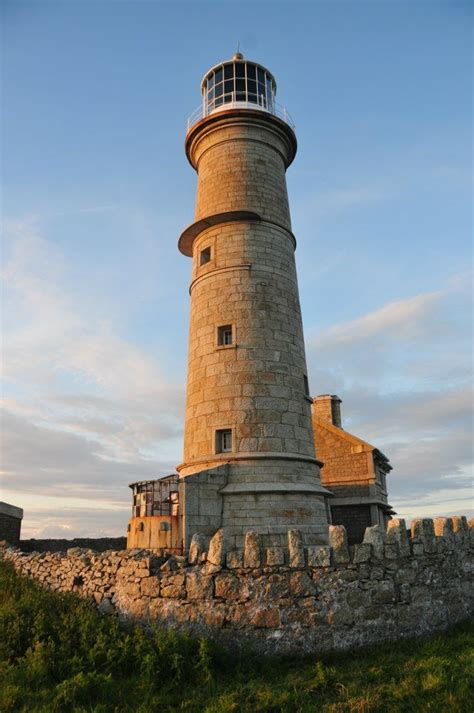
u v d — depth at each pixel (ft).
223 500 49.49
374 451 94.07
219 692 30.19
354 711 27.07
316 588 36.55
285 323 57.88
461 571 47.70
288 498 50.11
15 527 71.46
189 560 38.52
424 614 40.47
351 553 38.63
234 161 63.67
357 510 92.27
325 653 35.04
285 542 48.01
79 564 45.32
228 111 64.08
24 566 53.57
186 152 71.56
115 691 30.07
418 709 27.25
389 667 32.78
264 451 51.11
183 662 32.48
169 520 45.98
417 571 41.39
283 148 68.33
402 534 41.22
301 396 56.08
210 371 55.31
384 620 37.86
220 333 56.95
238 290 57.62
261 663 34.01
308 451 54.49
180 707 28.71
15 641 35.29
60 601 41.78
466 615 45.98
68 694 28.91
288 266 61.57
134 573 39.96
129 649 33.94
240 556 37.14
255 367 54.19
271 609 35.58
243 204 61.16
